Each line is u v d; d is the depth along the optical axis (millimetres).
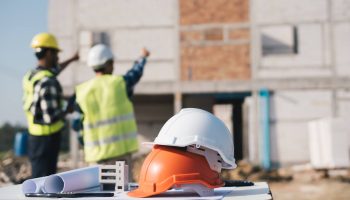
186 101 19047
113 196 2512
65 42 19125
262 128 18078
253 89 18266
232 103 22125
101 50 4906
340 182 14359
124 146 4797
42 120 4777
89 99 4773
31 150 4855
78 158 18250
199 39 18609
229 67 18422
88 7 19125
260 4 18531
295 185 13945
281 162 17953
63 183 2684
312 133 17312
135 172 12062
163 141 2562
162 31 18781
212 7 18656
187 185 2469
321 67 18234
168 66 18594
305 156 17922
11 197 2479
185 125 2578
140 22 18906
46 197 2469
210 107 19016
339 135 15625
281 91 18203
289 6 18453
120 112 4812
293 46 18391
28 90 4852
